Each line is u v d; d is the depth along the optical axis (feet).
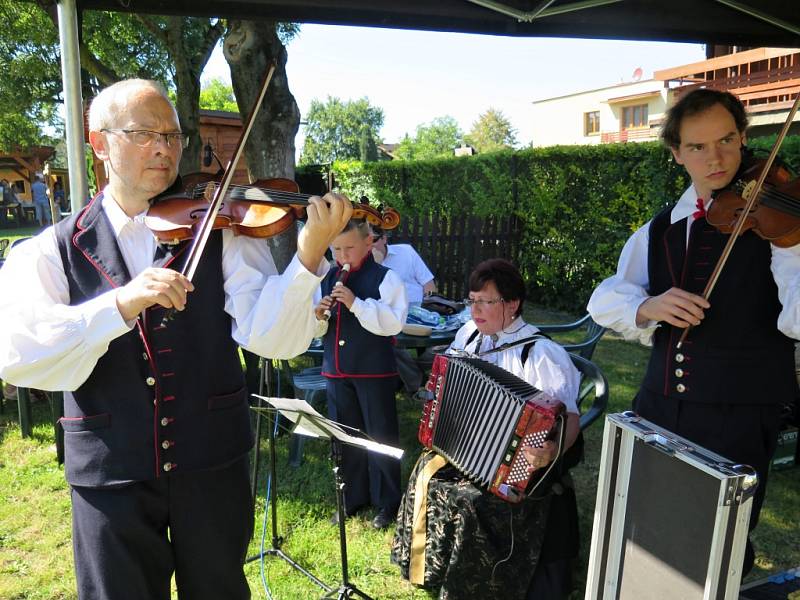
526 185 29.96
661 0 11.62
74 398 5.87
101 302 5.30
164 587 6.23
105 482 5.74
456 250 30.40
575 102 82.28
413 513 9.55
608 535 6.77
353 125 230.27
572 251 28.04
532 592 8.76
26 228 77.10
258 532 11.39
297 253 5.60
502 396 8.42
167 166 5.94
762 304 6.89
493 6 10.43
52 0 10.44
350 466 11.82
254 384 15.84
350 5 10.37
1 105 41.27
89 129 6.02
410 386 15.58
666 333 7.49
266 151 21.76
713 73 34.01
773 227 6.49
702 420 7.13
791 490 12.57
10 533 11.46
